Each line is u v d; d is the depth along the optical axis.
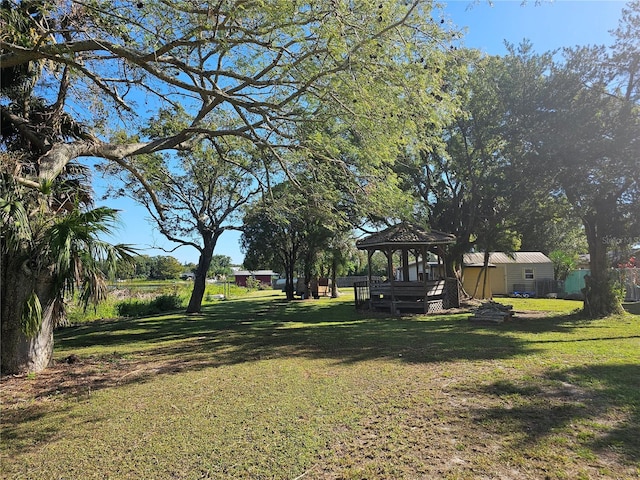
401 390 5.17
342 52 6.33
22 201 6.29
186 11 6.34
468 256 29.86
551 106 12.35
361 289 20.52
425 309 15.65
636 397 4.54
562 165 12.02
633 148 10.80
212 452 3.56
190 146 10.74
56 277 6.91
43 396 5.54
